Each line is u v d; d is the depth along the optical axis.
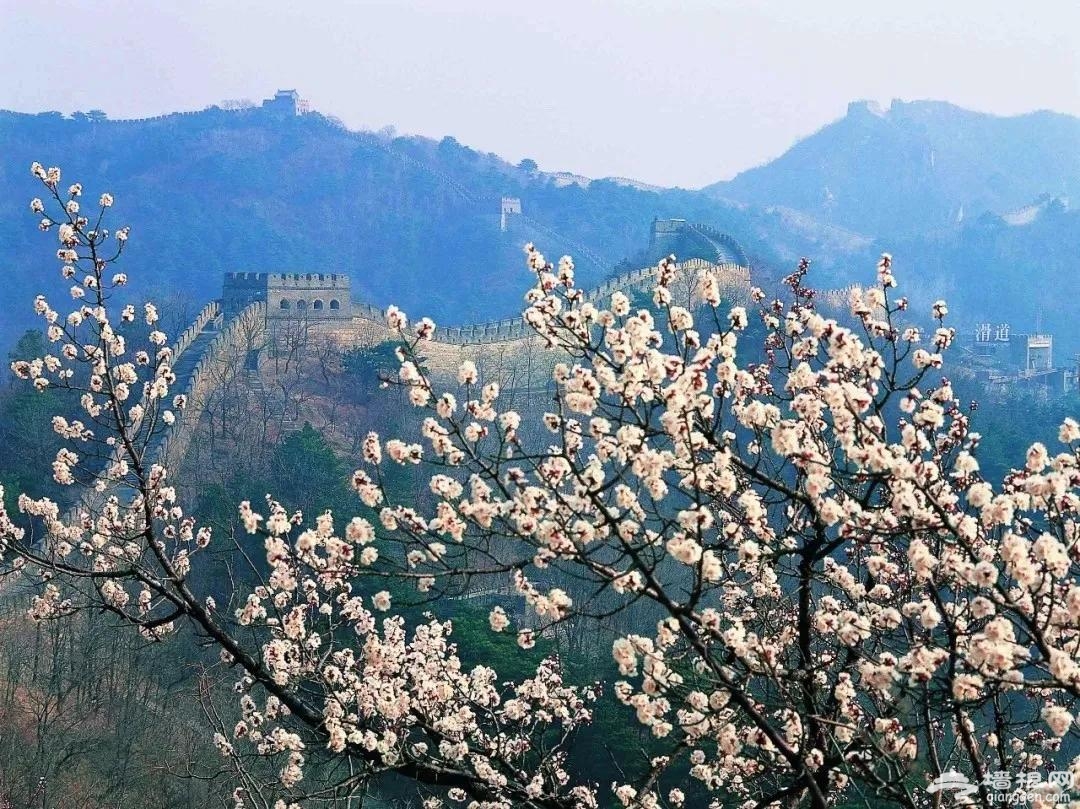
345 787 15.04
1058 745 15.48
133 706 44.00
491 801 14.26
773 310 15.05
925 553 10.80
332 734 14.02
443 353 120.00
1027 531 14.91
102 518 18.55
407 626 45.81
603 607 49.03
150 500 16.66
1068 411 125.75
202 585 58.94
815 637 14.73
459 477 78.81
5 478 63.41
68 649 47.53
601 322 12.02
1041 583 9.94
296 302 133.88
